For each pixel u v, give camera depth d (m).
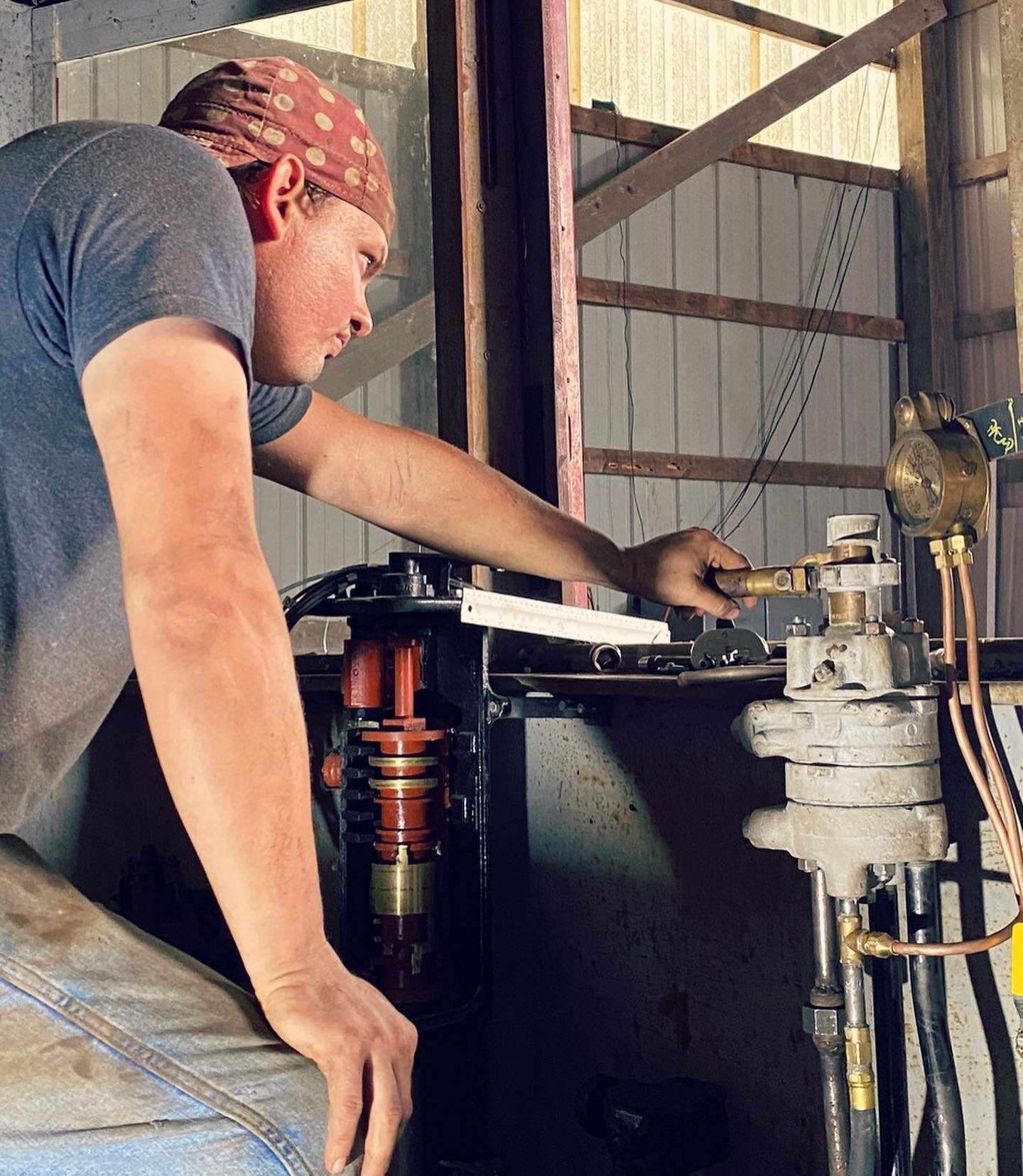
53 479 0.82
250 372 0.79
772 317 7.52
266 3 2.25
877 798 0.97
